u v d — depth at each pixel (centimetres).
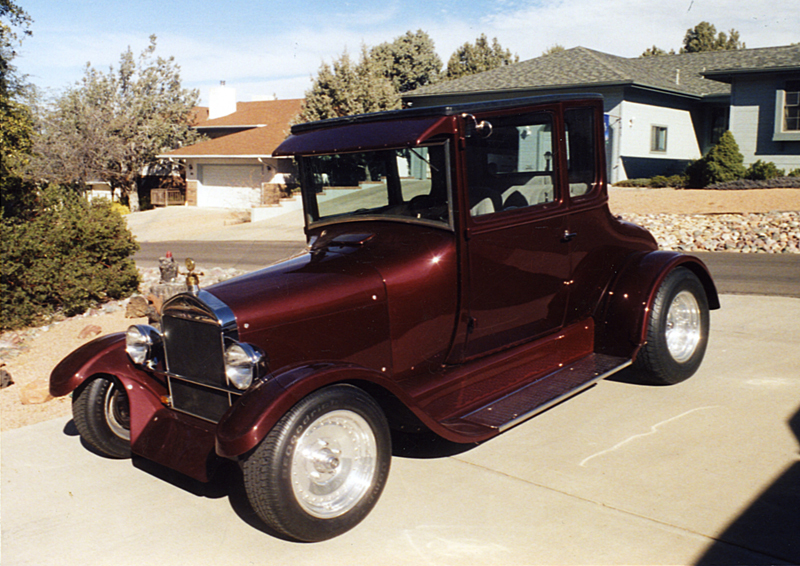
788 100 2019
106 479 420
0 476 429
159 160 3756
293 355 365
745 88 2097
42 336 827
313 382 321
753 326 659
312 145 425
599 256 498
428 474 395
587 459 396
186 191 3466
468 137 400
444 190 399
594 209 489
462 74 5259
